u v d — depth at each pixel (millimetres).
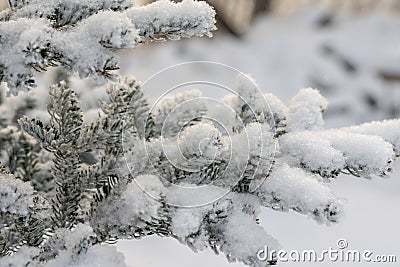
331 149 1371
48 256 1349
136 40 1275
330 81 6363
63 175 1397
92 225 1352
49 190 1522
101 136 1376
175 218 1304
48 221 1403
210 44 6797
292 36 7125
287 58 6668
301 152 1384
